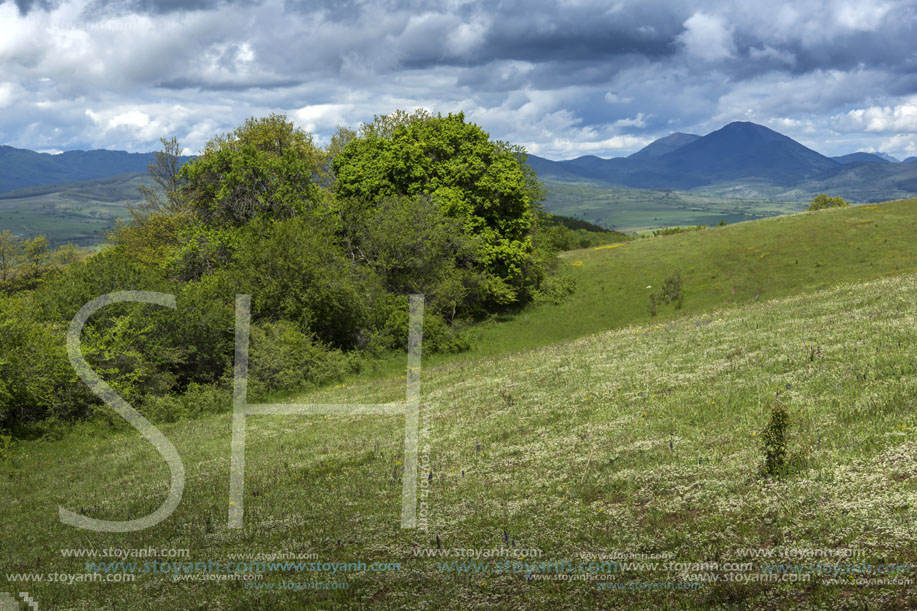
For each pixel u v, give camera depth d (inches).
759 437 523.2
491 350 1998.0
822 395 609.6
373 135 2461.9
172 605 413.1
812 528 347.6
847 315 985.5
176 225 2738.7
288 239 1823.3
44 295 1587.1
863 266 2071.9
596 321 2192.4
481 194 2306.8
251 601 391.9
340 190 2374.5
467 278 2202.3
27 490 949.2
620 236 6378.0
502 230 2340.1
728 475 455.8
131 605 428.5
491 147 2374.5
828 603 274.2
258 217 2060.8
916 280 1247.5
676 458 520.1
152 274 1667.1
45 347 1311.5
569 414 759.7
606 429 655.1
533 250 2471.7
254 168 2192.4
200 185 2244.1
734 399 661.3
